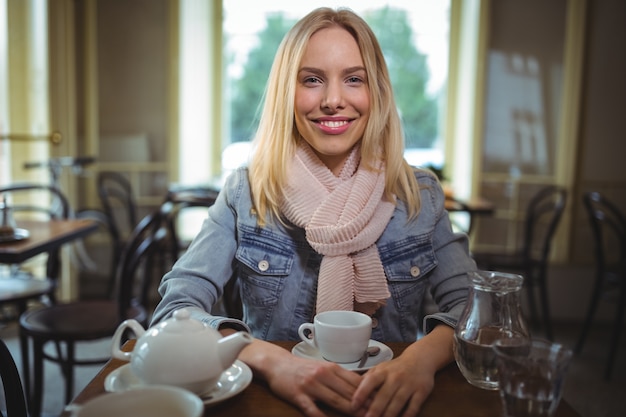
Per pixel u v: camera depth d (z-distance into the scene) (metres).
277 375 0.79
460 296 1.09
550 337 3.24
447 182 3.66
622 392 2.55
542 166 3.60
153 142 3.82
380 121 1.12
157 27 3.73
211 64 4.05
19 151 3.27
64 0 3.44
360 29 1.10
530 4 3.52
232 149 4.23
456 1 3.94
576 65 3.48
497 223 3.68
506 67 3.57
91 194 3.83
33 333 1.86
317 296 1.06
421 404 0.76
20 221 2.48
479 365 0.81
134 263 1.92
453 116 4.04
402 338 1.14
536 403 0.67
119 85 3.77
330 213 1.08
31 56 3.24
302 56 1.09
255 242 1.12
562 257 3.60
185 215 3.88
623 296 2.71
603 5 3.46
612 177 3.55
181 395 0.61
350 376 0.78
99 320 1.95
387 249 1.12
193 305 1.00
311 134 1.11
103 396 0.60
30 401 2.11
